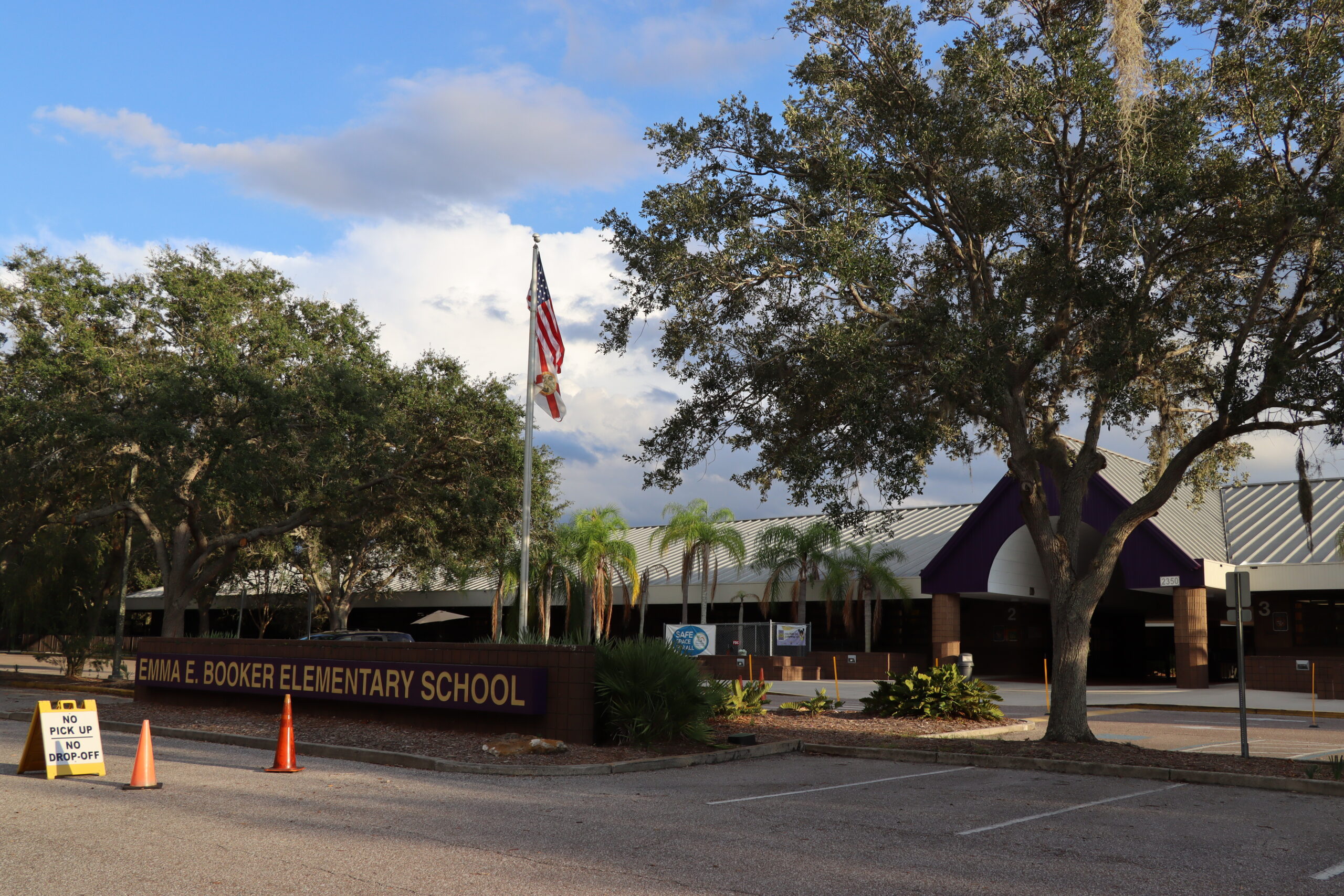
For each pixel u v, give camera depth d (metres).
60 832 8.79
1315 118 14.70
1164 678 50.31
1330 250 14.60
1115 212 15.73
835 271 14.76
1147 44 15.55
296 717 18.77
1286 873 7.93
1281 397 14.28
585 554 40.69
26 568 29.97
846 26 16.08
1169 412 18.11
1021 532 38.59
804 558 40.34
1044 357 15.84
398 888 7.01
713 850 8.42
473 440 30.17
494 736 16.06
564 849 8.38
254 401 26.36
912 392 16.06
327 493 28.45
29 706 21.92
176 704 21.52
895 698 21.11
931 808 10.79
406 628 60.16
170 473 26.52
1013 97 15.17
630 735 15.45
